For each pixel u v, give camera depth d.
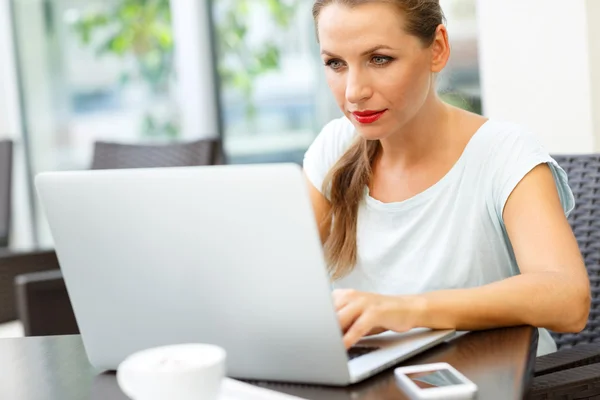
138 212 1.11
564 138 2.87
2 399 1.16
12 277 3.04
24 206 5.41
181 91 4.72
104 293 1.19
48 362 1.32
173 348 0.93
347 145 1.81
